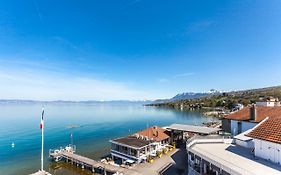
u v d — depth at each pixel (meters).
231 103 160.38
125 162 40.56
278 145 20.55
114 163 43.28
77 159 45.12
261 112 39.09
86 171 42.44
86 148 62.88
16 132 93.31
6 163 49.34
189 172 27.95
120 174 34.59
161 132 52.72
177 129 51.25
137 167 38.03
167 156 44.00
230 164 20.41
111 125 118.12
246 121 38.72
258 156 22.80
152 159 41.19
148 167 37.81
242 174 17.75
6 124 116.62
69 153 50.19
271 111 37.97
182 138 56.75
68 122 130.88
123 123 126.44
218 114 142.38
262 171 18.53
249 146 26.69
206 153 24.31
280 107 38.28
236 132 40.94
